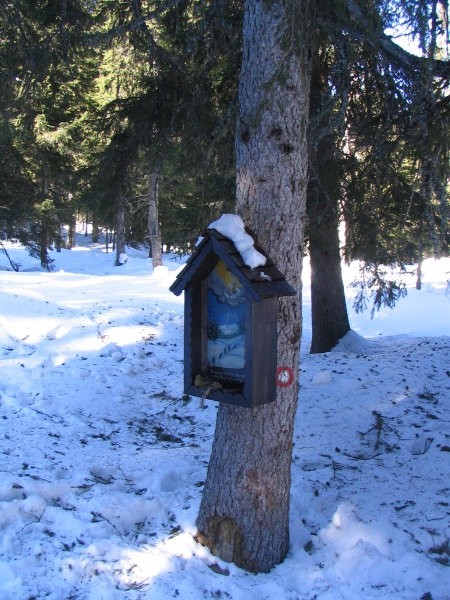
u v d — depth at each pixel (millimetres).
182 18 6281
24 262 30203
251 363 3191
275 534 3650
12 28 5922
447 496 4656
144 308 11078
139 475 4910
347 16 4324
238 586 3371
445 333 13570
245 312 3221
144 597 3121
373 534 4031
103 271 28016
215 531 3654
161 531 3930
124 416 6527
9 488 4070
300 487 4746
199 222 8336
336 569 3703
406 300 17109
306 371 7996
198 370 3463
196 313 3422
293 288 3457
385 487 4867
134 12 5926
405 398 7176
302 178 3574
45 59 5957
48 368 7461
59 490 4250
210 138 6938
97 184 7695
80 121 18109
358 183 6992
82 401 6656
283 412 3580
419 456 5582
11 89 6215
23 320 9102
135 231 27125
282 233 3494
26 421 5836
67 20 5848
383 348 9797
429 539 4043
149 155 7398
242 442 3566
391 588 3525
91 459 5086
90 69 15797
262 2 3400
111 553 3486
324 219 7512
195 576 3387
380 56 4641
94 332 9008
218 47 6215
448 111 4656
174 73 6742
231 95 7074
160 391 7281
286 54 3328
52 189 21406
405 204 6758
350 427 6418
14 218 19406
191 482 4855
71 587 3139
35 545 3471
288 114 3459
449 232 5496
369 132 5930
